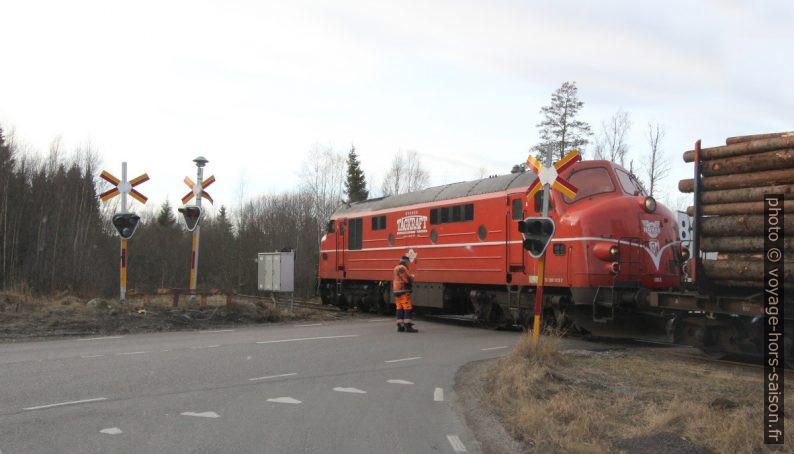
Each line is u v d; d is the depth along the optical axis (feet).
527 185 49.08
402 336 48.34
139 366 32.76
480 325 57.62
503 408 24.23
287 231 154.51
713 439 18.94
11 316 49.88
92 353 37.32
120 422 21.54
